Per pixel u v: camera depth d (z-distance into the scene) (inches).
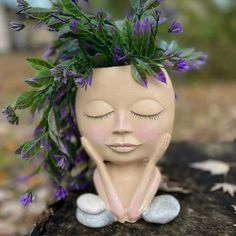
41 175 40.4
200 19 97.3
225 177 24.5
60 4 16.9
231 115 66.9
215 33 97.7
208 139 53.5
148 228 17.5
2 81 107.1
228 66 100.2
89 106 17.0
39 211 34.6
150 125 16.9
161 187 21.4
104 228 17.6
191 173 25.2
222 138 53.9
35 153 17.0
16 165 44.3
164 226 17.8
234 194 21.5
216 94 86.1
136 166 18.1
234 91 89.1
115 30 16.3
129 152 17.2
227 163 27.4
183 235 17.1
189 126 61.0
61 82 16.9
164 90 16.9
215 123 62.3
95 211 17.2
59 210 19.6
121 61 16.7
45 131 17.4
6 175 42.0
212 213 19.2
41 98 17.1
